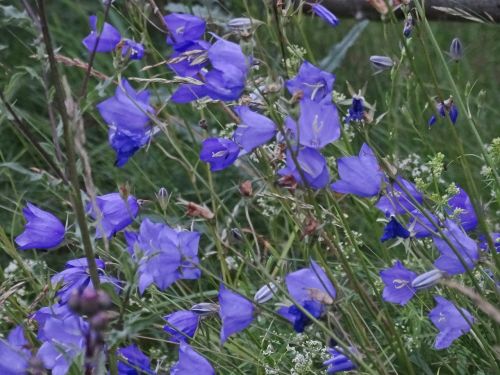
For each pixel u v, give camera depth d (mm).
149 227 1520
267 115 1594
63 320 1474
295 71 1681
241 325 1512
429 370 1645
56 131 1430
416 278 1503
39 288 1724
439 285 1665
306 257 1523
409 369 1536
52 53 1408
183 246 1521
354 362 1481
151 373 1539
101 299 1278
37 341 1645
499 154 1633
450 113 1646
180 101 1576
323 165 1475
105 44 1623
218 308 1559
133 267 1438
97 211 1431
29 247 1560
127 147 1563
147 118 1564
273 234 1834
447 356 1703
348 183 1521
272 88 1454
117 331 1398
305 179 1469
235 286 1736
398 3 1606
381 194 1558
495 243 1612
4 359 1453
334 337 1457
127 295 1434
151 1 1635
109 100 1558
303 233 1481
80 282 1540
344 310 1495
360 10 1988
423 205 1575
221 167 1562
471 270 1573
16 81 1451
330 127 1471
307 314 1459
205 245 1940
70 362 1436
